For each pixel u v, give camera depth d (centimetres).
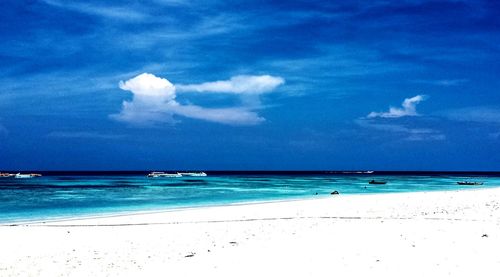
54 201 4209
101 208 3475
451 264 1134
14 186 7188
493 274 1044
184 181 9956
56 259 1373
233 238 1647
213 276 1109
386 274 1062
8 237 1781
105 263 1305
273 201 3994
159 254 1411
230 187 7131
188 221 2261
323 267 1145
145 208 3438
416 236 1503
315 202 3209
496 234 1516
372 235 1548
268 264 1202
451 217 2028
